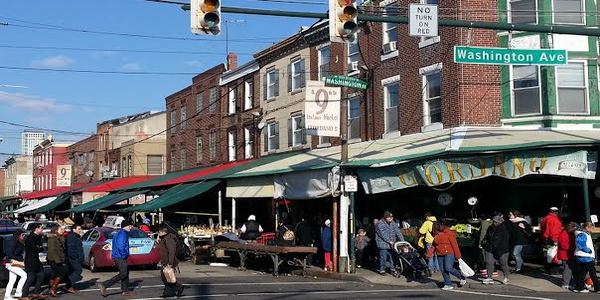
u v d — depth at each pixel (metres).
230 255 23.55
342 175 19.84
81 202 52.19
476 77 21.84
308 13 12.36
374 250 21.41
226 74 38.38
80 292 15.42
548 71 20.88
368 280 17.59
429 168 18.66
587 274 15.98
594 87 21.00
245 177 26.66
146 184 39.59
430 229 18.12
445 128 22.33
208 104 40.84
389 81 25.31
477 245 17.59
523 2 21.52
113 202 36.41
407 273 18.95
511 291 15.38
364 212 25.95
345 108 19.84
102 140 58.09
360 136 26.97
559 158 17.61
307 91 19.56
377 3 26.17
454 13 22.25
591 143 17.39
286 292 14.91
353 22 11.73
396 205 24.80
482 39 21.83
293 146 31.48
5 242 14.71
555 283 16.14
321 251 23.00
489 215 21.97
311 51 30.33
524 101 21.41
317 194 21.39
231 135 38.12
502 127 21.48
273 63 33.53
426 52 23.47
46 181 73.06
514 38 21.59
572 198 21.58
